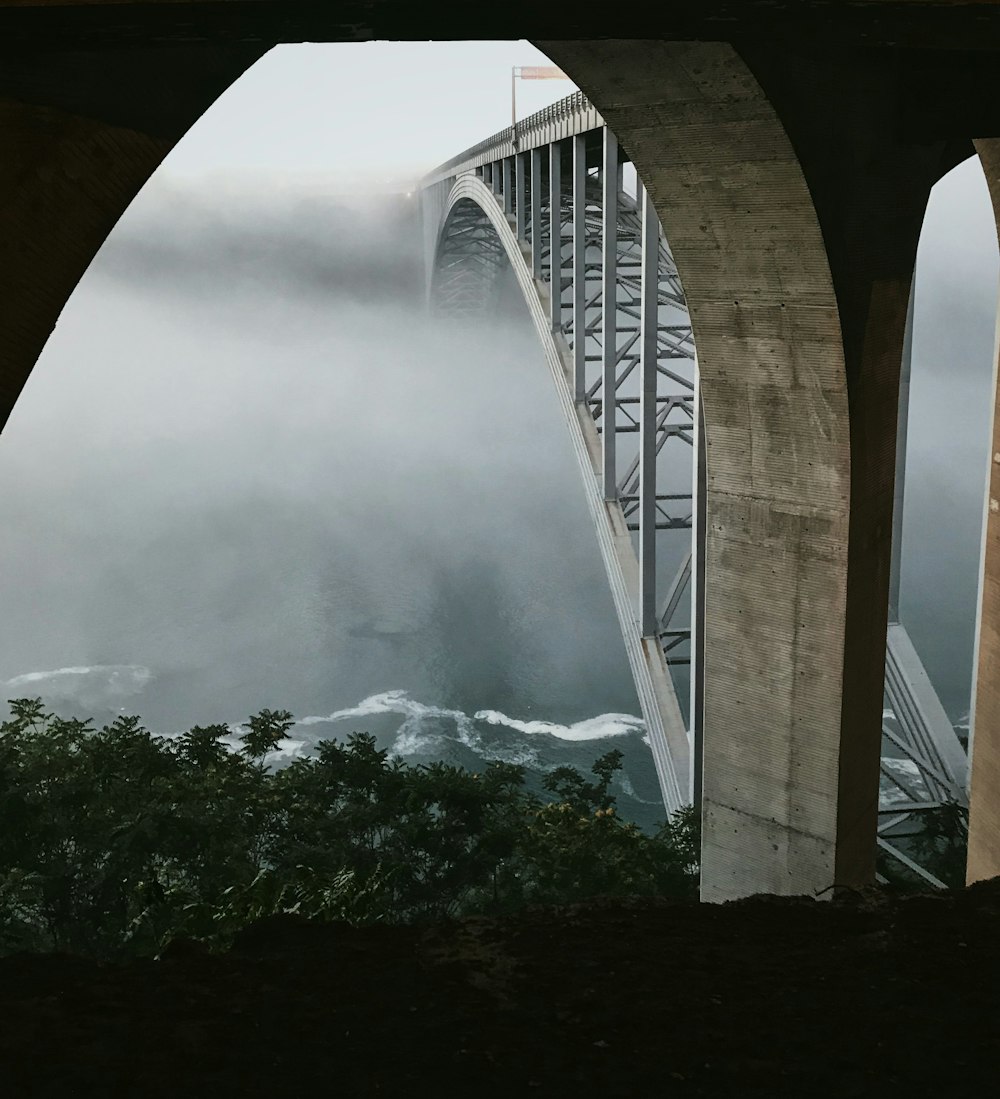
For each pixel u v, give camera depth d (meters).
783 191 5.89
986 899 3.80
